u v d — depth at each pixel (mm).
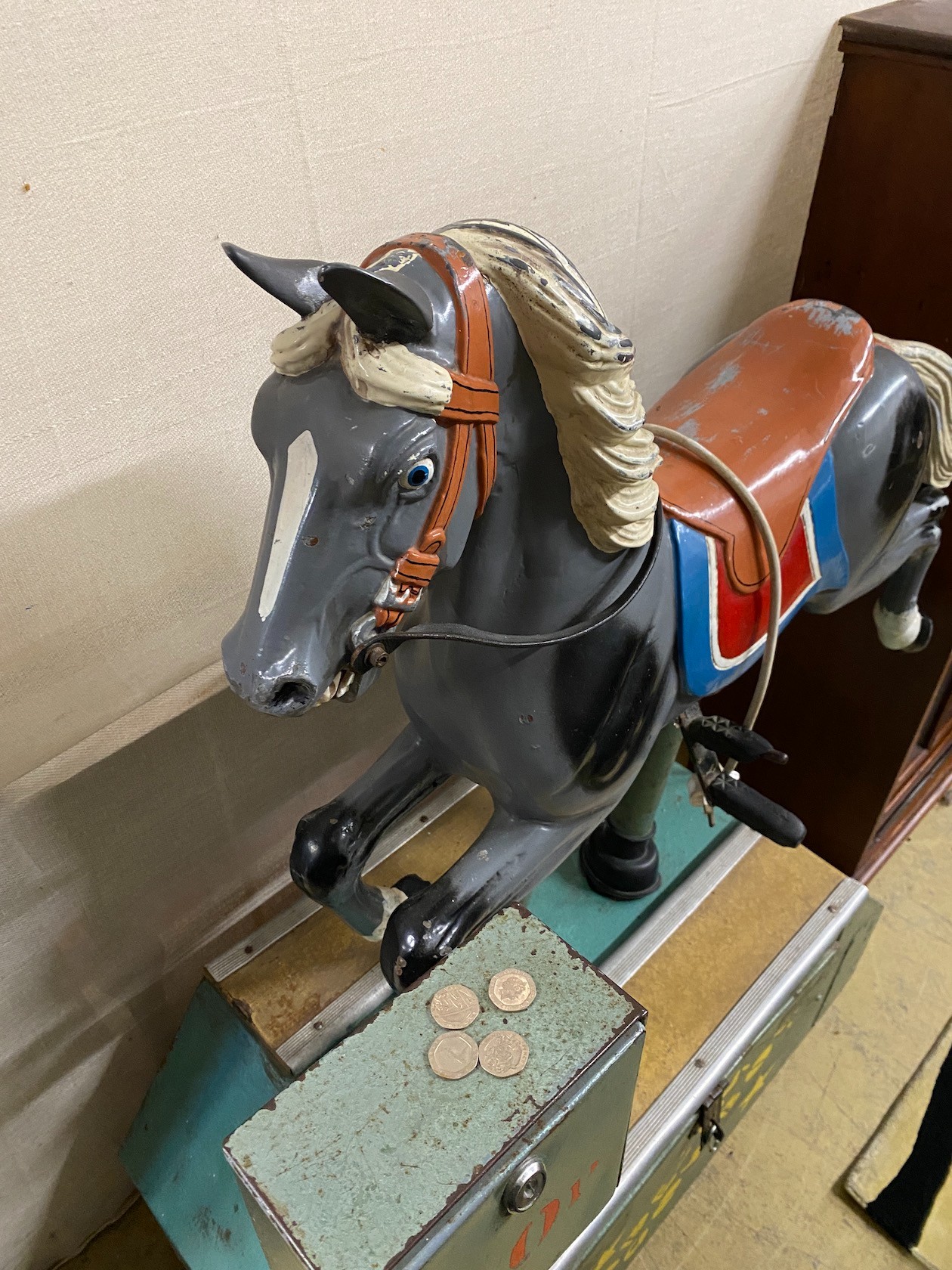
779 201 1100
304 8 589
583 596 604
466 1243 497
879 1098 1224
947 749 1626
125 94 539
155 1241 1140
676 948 959
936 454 896
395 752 789
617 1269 958
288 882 1046
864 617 1286
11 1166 980
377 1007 875
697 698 764
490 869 680
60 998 897
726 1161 1163
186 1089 912
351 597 479
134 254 586
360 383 432
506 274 459
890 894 1504
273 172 629
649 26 818
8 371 566
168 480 673
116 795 806
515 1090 516
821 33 996
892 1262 1075
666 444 740
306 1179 484
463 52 694
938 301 1067
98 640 694
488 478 500
